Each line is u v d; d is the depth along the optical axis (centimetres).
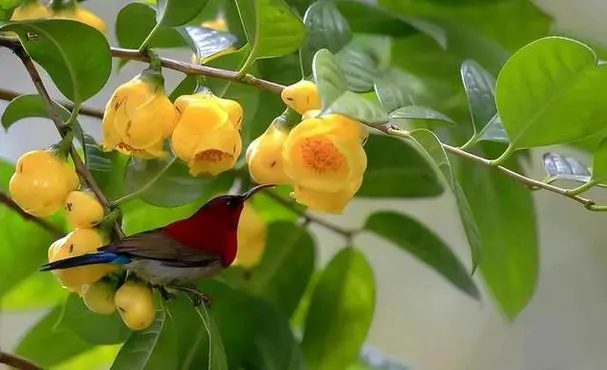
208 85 249
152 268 243
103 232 242
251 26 243
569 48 242
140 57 244
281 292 263
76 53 243
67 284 242
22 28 241
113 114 241
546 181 251
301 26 243
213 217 245
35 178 241
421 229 263
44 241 260
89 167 250
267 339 255
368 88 251
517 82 244
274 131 242
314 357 263
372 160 260
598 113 244
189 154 241
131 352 247
